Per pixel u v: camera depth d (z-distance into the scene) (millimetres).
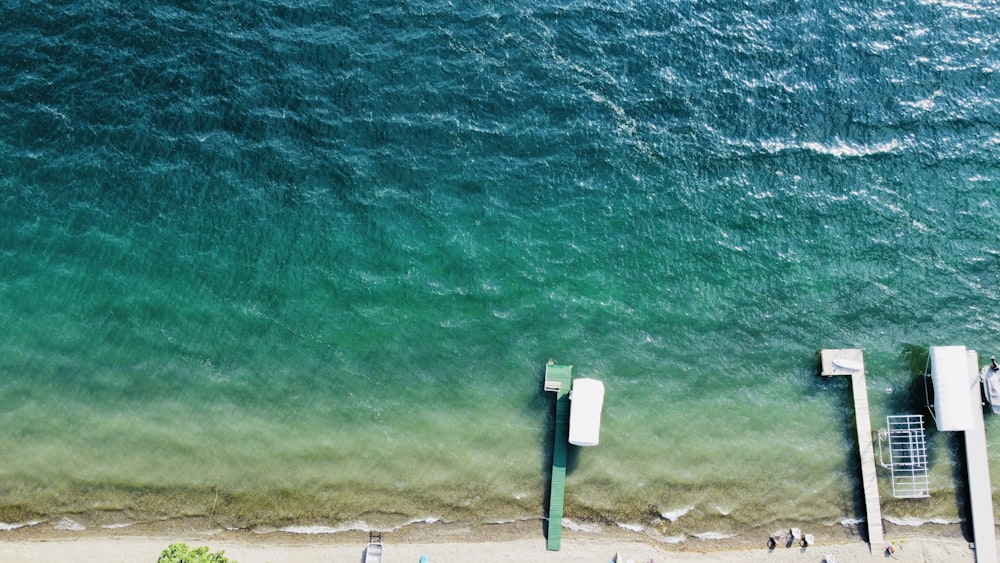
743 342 48375
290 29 54469
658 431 47031
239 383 48250
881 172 50812
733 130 52188
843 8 54750
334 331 49000
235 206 50844
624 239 50188
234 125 52312
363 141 52031
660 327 48750
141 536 46125
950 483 45594
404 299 49406
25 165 51281
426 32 54406
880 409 46750
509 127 52375
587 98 53000
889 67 53219
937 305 48250
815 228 50000
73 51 53594
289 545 45969
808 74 53375
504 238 50281
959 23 54125
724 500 46062
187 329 49094
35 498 46500
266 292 49625
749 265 49562
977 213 49719
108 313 49250
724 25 54656
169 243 50281
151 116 52312
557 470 46250
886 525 45250
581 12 54469
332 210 50781
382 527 46250
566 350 48438
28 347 48594
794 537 45250
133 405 47875
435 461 46938
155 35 54094
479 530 46062
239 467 46938
